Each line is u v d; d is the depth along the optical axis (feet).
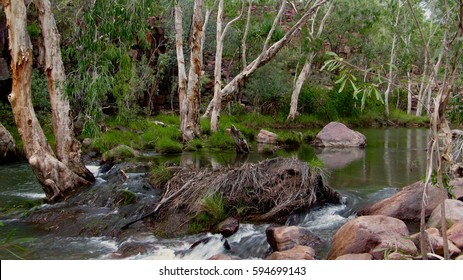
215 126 52.26
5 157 38.68
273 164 22.33
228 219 19.34
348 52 97.60
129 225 20.08
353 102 85.87
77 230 20.06
